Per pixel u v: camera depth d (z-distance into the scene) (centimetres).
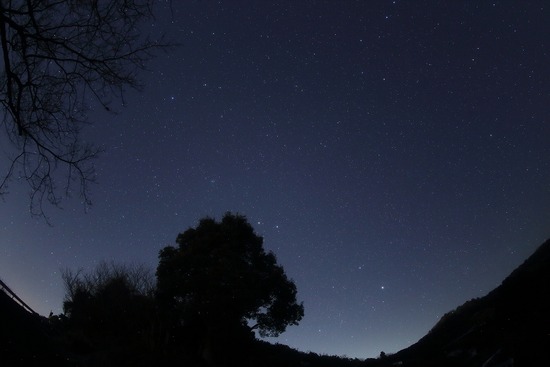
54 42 633
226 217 3159
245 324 2886
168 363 2114
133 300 2719
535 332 1889
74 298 2656
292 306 2983
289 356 3059
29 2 598
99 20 634
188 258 2858
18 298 1484
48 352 1464
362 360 3434
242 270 2823
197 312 2681
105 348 2181
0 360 1129
